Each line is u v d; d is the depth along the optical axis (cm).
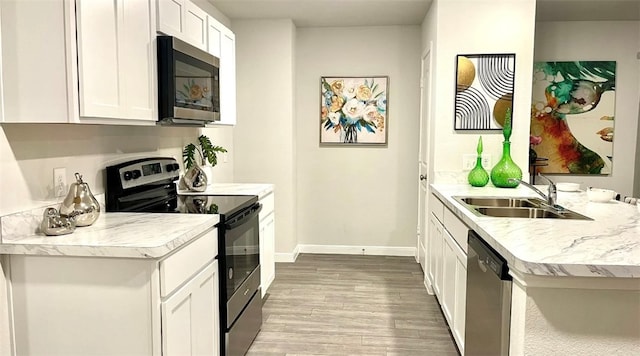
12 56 169
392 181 489
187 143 346
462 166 357
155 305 170
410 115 480
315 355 272
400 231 495
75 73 168
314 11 419
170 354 177
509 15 345
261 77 457
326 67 484
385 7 403
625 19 442
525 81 347
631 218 221
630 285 150
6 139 175
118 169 237
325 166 495
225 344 234
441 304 315
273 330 307
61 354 176
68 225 186
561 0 376
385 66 478
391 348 281
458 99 351
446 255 297
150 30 220
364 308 346
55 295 174
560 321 154
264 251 333
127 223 206
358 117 486
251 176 467
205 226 209
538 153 464
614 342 154
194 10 273
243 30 454
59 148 202
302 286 395
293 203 473
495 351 181
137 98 209
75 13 167
